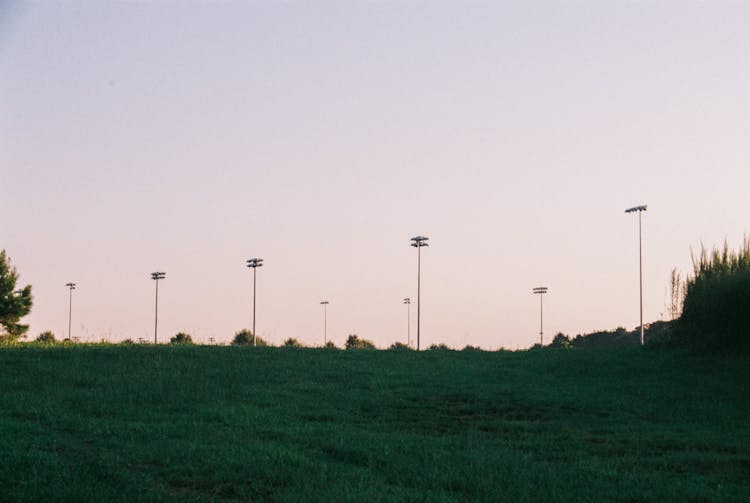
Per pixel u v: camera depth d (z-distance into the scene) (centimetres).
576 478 1232
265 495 1105
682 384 2341
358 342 6656
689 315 3011
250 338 6372
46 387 2258
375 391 2364
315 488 1116
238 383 2469
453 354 3488
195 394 2211
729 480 1253
